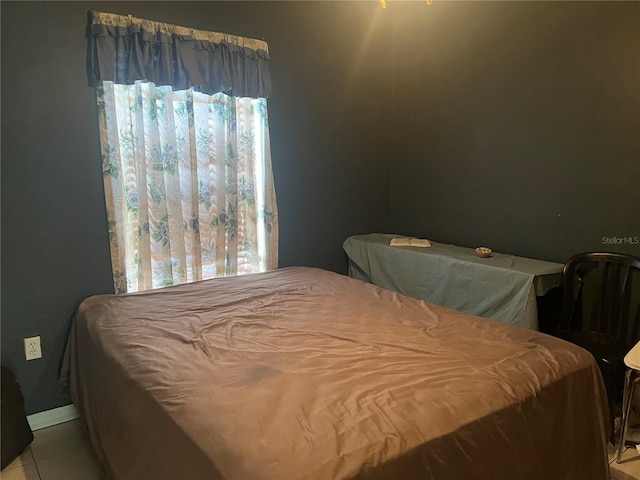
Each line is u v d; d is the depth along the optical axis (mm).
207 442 1124
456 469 1151
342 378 1427
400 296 2354
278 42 2920
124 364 1592
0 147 2084
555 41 2586
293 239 3203
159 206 2506
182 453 1160
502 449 1261
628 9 2283
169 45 2428
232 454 1071
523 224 2855
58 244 2283
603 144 2443
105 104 2307
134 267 2520
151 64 2377
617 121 2377
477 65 2988
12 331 2207
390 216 3713
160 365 1533
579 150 2545
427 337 1783
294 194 3158
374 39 3414
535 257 2814
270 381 1409
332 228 3396
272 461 1036
